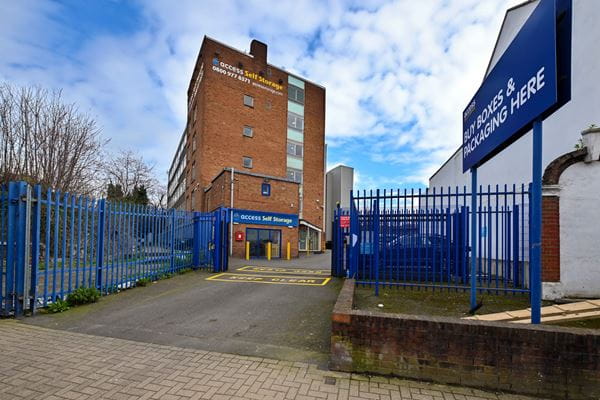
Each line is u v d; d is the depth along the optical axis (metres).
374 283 7.10
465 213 7.71
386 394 3.20
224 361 3.94
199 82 28.16
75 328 5.12
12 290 5.59
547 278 6.09
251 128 28.48
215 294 7.61
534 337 3.21
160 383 3.39
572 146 8.07
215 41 26.83
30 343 4.46
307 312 6.11
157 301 6.91
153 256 9.19
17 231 5.62
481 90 4.96
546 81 3.23
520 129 3.79
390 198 7.07
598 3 7.25
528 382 3.20
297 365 3.83
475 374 3.32
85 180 15.48
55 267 6.08
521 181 9.88
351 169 47.25
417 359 3.47
